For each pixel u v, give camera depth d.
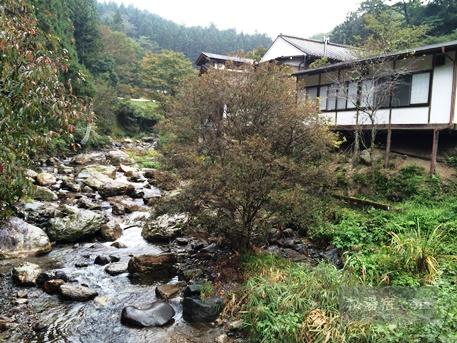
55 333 5.39
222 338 5.37
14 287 6.71
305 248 8.69
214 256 8.17
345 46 24.66
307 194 7.04
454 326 4.50
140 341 5.34
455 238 7.68
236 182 6.63
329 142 7.55
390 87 13.05
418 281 6.22
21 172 4.96
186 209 7.21
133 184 16.31
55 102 4.76
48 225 9.40
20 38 4.69
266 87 7.32
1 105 4.34
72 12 35.28
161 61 41.88
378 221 8.99
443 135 13.70
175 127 7.73
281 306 5.48
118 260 8.20
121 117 36.78
